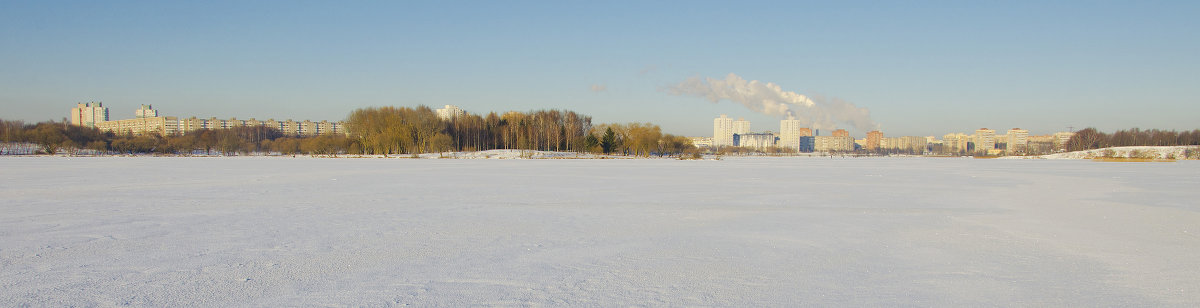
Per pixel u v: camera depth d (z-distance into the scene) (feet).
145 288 24.41
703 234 39.22
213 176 107.24
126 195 66.49
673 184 88.12
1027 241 36.40
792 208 55.11
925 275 27.17
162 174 114.21
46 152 342.44
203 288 24.48
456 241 36.17
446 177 106.32
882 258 31.19
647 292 24.29
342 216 48.16
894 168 172.86
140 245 34.14
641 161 246.47
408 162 210.79
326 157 293.02
